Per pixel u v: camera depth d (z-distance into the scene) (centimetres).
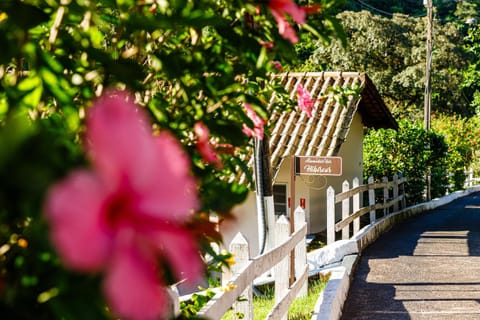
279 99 454
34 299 89
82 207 60
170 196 63
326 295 774
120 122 62
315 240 1466
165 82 213
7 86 121
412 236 1484
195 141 175
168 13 141
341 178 1752
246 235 1338
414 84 3800
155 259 64
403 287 971
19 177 63
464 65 3978
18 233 97
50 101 158
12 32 109
